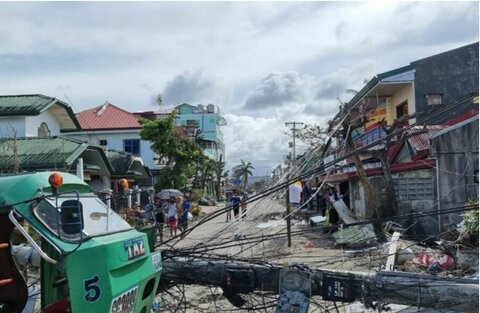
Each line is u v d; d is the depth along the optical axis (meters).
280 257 9.45
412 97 23.94
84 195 6.56
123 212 11.54
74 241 5.62
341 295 6.96
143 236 6.47
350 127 16.31
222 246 8.16
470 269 8.99
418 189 17.75
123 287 5.67
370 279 6.91
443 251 9.81
